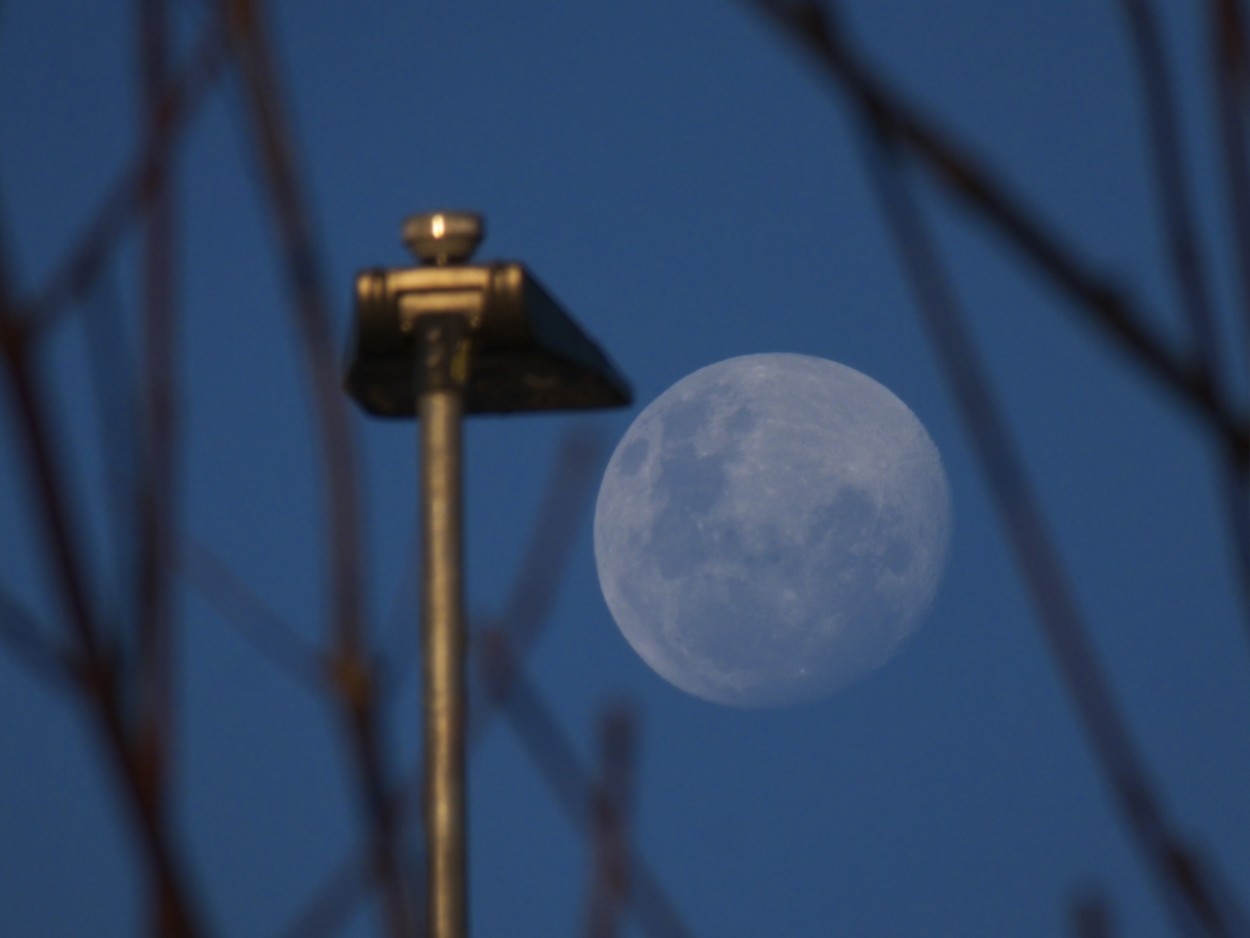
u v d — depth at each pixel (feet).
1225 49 14.64
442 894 48.67
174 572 15.26
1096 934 15.80
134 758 12.90
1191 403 12.79
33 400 11.74
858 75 12.44
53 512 11.84
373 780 17.61
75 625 12.12
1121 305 12.57
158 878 12.98
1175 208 13.73
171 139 15.69
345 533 20.16
